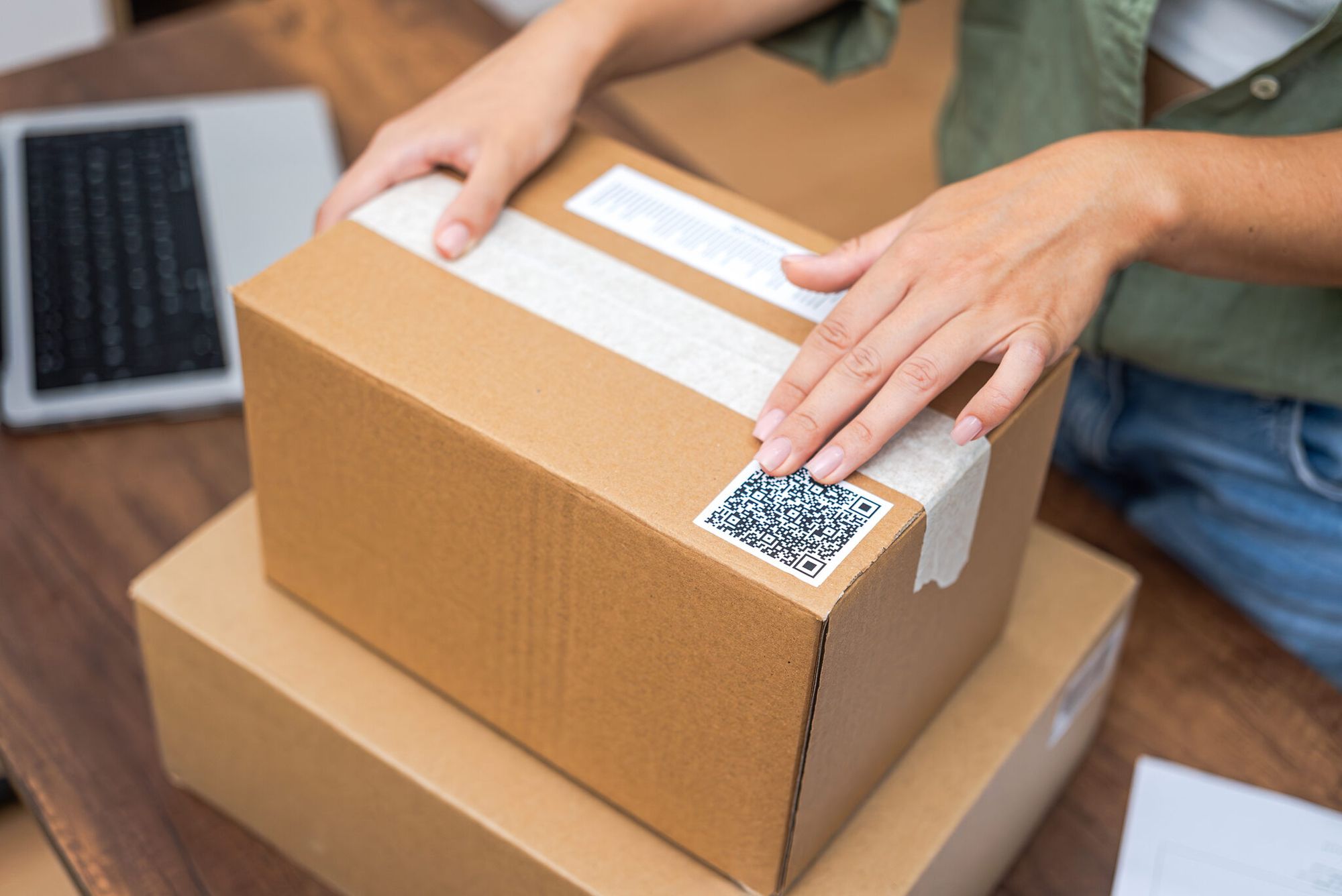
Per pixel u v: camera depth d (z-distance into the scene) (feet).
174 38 4.47
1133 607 3.16
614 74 2.94
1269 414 3.01
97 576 3.07
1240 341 2.88
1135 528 3.37
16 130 3.97
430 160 2.54
